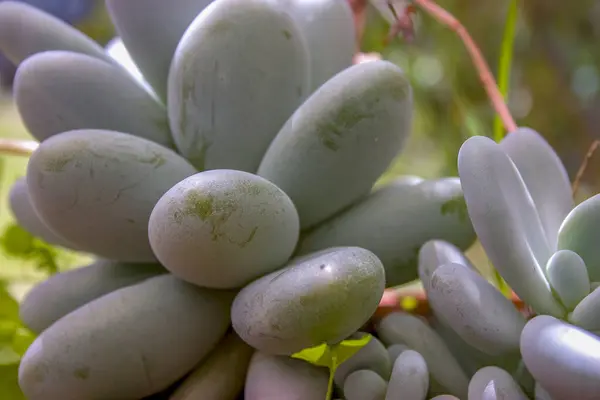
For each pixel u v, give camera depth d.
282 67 0.15
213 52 0.14
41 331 0.15
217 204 0.13
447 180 0.15
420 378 0.14
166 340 0.14
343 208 0.15
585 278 0.14
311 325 0.13
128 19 0.15
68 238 0.15
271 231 0.14
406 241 0.15
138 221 0.14
